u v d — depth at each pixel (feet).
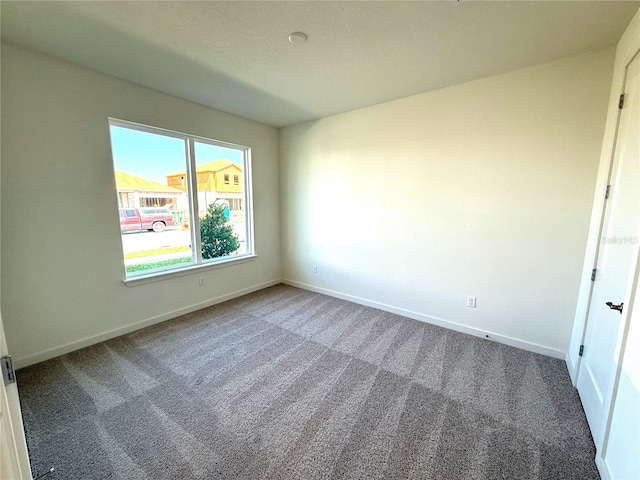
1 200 6.53
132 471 4.41
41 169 7.04
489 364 7.29
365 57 6.84
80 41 6.25
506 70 7.42
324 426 5.29
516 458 4.62
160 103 9.05
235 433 5.14
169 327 9.42
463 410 5.69
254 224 12.91
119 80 8.12
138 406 5.80
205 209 11.21
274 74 7.76
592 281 6.00
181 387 6.40
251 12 5.24
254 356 7.69
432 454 4.70
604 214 5.79
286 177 13.55
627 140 5.08
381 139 10.14
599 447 4.43
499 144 7.82
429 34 5.88
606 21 5.34
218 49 6.53
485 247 8.39
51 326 7.48
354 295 11.82
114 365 7.22
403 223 10.01
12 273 6.81
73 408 5.72
